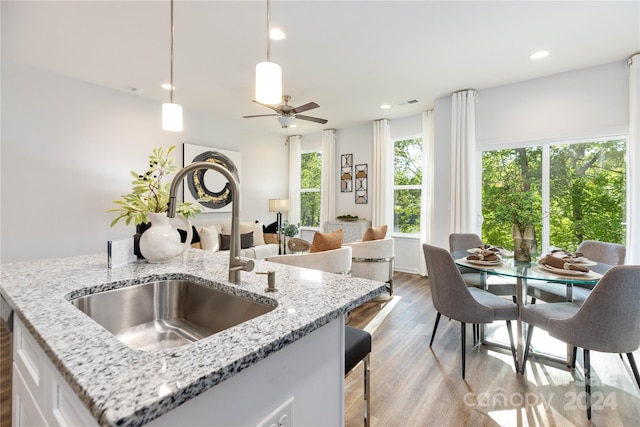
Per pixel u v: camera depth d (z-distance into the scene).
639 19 2.52
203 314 1.30
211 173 5.27
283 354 0.80
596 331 1.72
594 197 3.46
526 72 3.55
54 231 3.65
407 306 3.59
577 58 3.20
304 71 3.53
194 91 4.17
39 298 1.02
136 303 1.30
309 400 0.90
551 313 2.01
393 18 2.51
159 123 4.59
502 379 2.10
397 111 5.05
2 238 3.32
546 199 3.72
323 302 1.00
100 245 4.00
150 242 1.53
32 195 3.49
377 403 1.86
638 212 3.05
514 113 3.85
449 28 2.66
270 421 0.76
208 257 1.80
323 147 6.29
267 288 1.15
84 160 3.87
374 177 5.59
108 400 0.50
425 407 1.82
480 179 4.20
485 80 3.78
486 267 2.28
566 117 3.53
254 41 2.87
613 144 3.35
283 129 6.28
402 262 5.49
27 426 0.93
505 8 2.38
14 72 3.35
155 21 2.55
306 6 2.35
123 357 0.64
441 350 2.51
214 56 3.17
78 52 3.10
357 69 3.47
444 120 4.38
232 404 0.67
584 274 1.98
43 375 0.81
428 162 4.98
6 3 2.31
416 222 5.41
